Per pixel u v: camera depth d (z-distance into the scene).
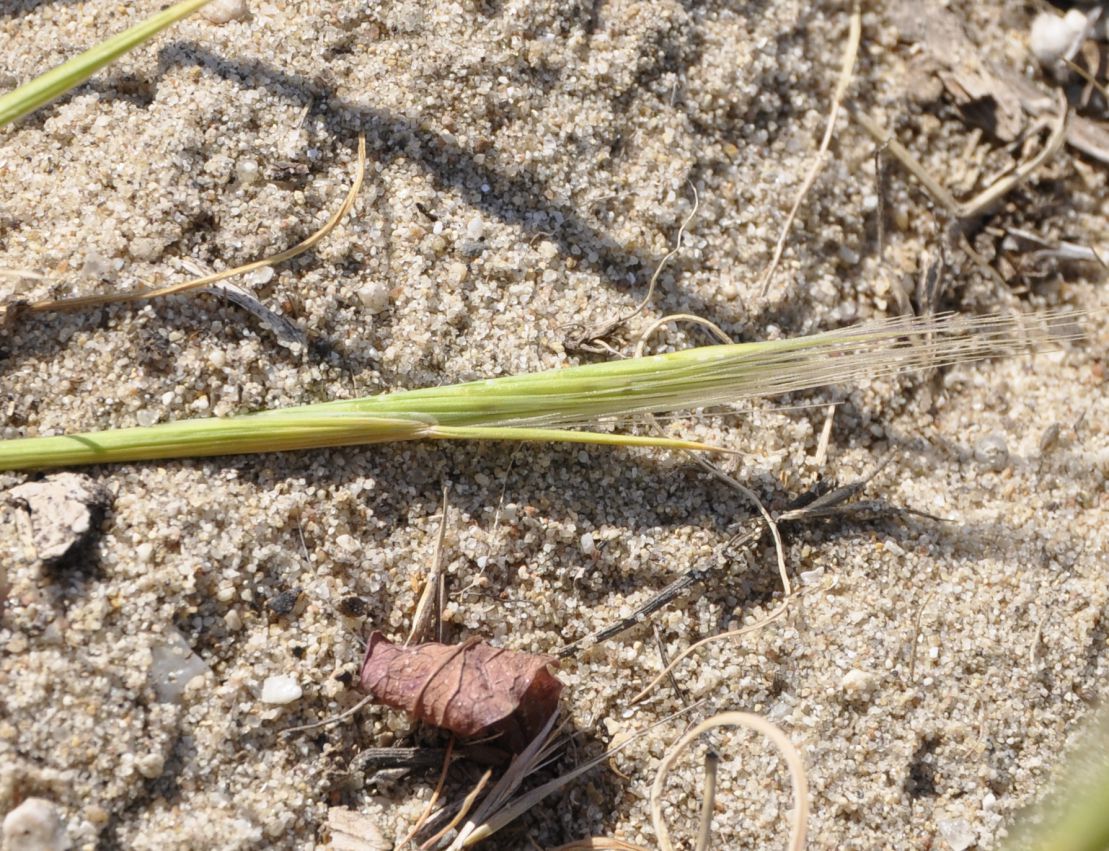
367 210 0.25
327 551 0.24
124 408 0.24
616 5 0.27
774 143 0.27
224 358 0.24
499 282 0.25
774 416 0.26
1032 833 0.25
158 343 0.24
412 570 0.24
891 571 0.25
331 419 0.24
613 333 0.26
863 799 0.24
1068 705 0.25
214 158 0.25
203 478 0.24
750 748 0.24
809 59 0.28
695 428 0.25
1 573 0.23
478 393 0.24
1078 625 0.26
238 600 0.24
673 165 0.26
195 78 0.25
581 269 0.26
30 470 0.24
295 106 0.25
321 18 0.26
